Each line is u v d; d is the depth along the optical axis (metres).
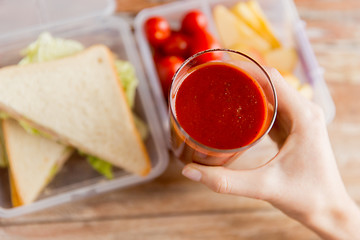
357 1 0.48
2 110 0.42
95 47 0.43
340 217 0.37
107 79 0.43
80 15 0.45
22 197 0.41
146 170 0.42
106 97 0.42
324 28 0.48
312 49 0.47
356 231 0.38
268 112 0.31
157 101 0.43
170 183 0.44
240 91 0.31
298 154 0.35
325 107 0.45
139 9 0.46
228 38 0.46
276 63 0.45
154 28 0.43
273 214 0.44
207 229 0.43
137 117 0.45
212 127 0.31
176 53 0.45
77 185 0.43
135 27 0.44
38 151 0.42
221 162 0.33
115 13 0.46
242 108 0.31
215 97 0.31
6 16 0.45
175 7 0.45
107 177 0.43
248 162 0.43
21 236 0.42
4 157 0.43
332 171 0.35
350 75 0.47
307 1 0.48
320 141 0.35
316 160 0.35
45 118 0.41
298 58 0.46
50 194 0.43
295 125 0.35
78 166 0.43
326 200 0.36
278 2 0.47
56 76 0.42
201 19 0.44
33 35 0.44
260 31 0.46
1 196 0.42
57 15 0.45
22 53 0.44
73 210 0.42
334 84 0.47
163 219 0.43
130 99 0.44
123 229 0.43
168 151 0.44
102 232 0.43
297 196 0.35
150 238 0.43
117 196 0.43
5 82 0.41
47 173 0.42
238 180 0.34
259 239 0.43
